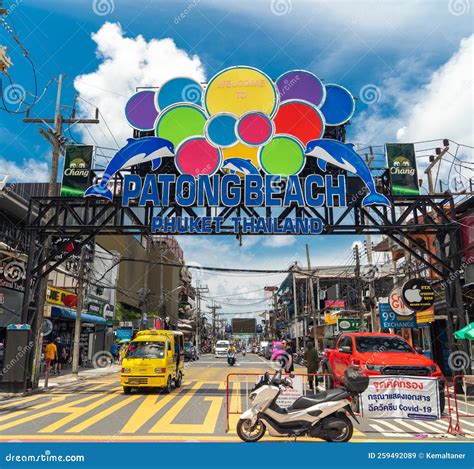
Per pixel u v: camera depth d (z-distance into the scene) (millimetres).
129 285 44375
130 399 13188
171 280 62656
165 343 15320
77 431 8547
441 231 15758
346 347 11820
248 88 15305
